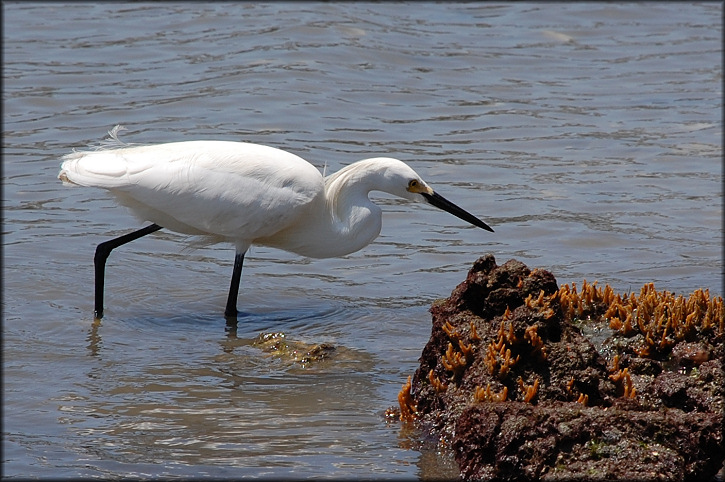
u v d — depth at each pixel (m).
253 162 13.07
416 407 9.94
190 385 10.83
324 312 13.42
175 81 23.78
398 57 26.22
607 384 9.21
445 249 15.91
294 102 22.64
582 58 27.53
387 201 18.19
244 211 12.95
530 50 27.89
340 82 24.16
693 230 16.66
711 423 8.34
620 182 19.06
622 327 10.19
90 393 10.54
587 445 8.31
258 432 9.64
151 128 20.91
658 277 14.54
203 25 27.94
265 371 11.30
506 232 16.55
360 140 20.88
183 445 9.33
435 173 19.27
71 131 20.78
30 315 12.85
